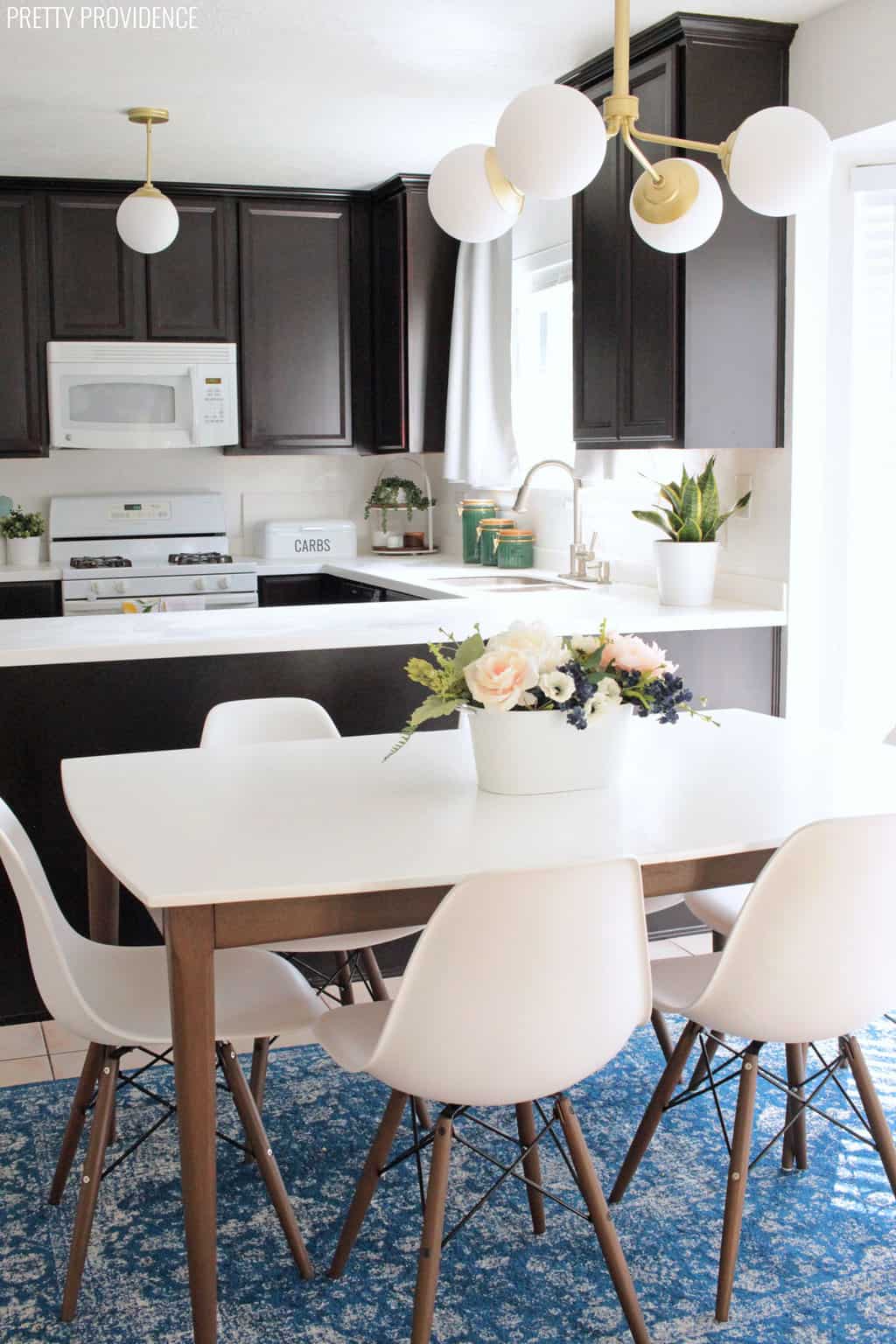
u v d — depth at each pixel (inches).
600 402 155.8
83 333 212.7
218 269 217.3
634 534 180.5
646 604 155.7
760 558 152.0
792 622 148.0
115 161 195.2
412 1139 100.6
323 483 248.1
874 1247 86.8
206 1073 71.1
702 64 137.3
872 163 140.0
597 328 155.5
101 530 231.3
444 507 246.8
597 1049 71.0
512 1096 70.4
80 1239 79.7
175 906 68.2
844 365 144.1
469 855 73.1
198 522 237.0
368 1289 82.4
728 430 143.4
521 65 147.9
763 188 84.7
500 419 207.6
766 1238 87.8
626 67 86.0
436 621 139.1
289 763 97.8
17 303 209.5
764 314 143.6
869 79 131.3
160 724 129.0
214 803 85.4
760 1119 104.7
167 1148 100.2
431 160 196.5
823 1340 77.3
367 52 142.3
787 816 81.5
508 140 78.2
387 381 223.8
